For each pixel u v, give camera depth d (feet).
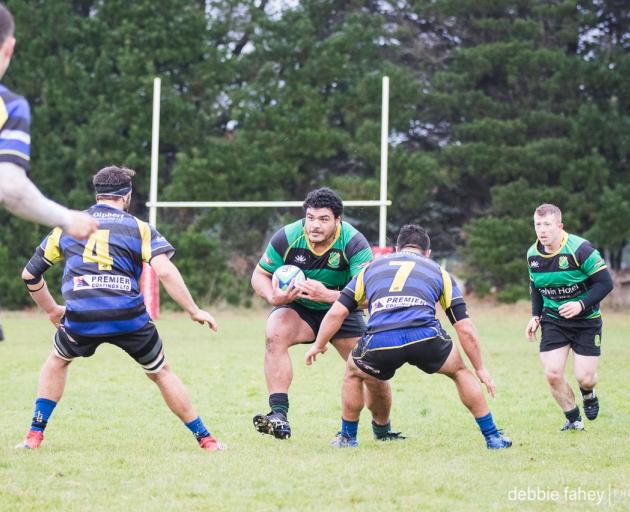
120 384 118.21
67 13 313.32
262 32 322.75
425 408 98.89
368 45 326.65
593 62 314.76
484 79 335.67
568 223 307.17
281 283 76.74
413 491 57.67
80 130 305.73
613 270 315.17
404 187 317.01
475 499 55.83
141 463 66.18
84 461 66.69
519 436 81.87
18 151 44.96
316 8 330.75
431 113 333.01
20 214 44.70
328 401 104.06
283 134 313.73
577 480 61.46
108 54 312.91
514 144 319.06
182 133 313.32
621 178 318.86
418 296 71.20
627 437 81.35
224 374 130.62
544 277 86.89
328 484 59.31
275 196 316.19
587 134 309.83
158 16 313.12
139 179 316.19
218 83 321.52
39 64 309.83
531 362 150.71
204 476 61.52
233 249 320.29
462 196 337.52
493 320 265.13
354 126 326.44
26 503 53.67
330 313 73.00
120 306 68.90
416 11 330.54
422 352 70.49
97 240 69.21
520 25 318.65
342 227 80.28
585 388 87.15
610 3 327.26
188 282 303.89
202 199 306.14
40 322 248.52
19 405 99.60
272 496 55.88
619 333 219.82
